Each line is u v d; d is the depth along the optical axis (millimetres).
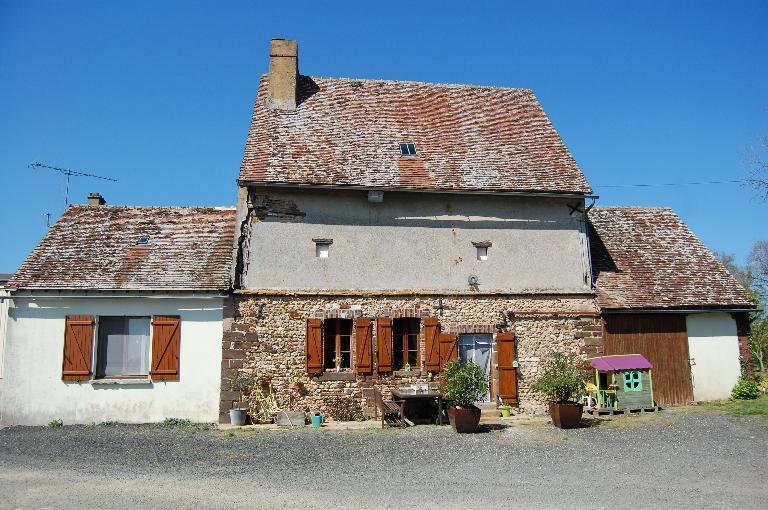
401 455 10547
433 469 9508
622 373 14875
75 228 15953
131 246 15477
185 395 14117
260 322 14484
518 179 16188
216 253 15352
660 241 18031
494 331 15336
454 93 19531
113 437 12148
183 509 7305
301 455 10570
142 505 7449
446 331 15156
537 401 15250
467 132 17891
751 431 12055
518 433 12477
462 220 15797
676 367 15930
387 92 19000
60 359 13891
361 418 14430
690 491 8086
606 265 16906
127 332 14344
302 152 15945
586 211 16344
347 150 16344
